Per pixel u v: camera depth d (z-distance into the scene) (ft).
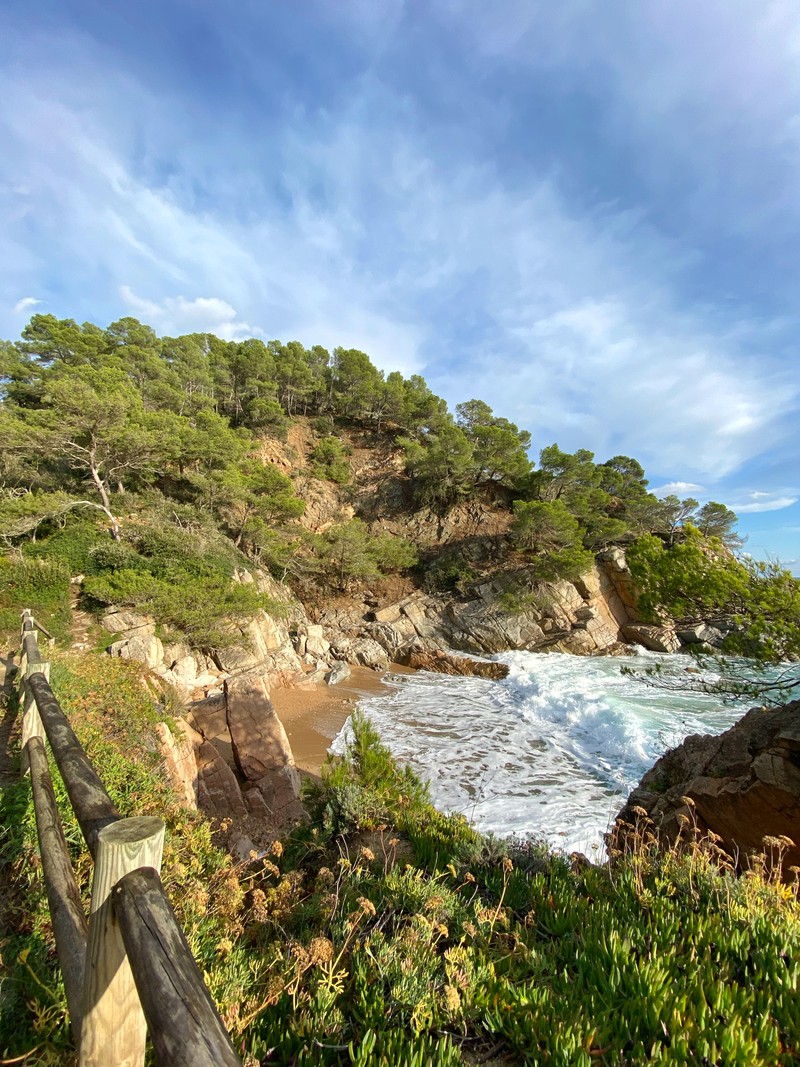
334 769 20.84
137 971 3.42
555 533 90.94
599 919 8.88
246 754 31.83
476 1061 6.08
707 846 14.24
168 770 22.29
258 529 85.25
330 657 77.15
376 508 120.16
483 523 110.32
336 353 159.22
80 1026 4.33
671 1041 5.92
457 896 10.43
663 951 7.81
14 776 14.40
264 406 121.80
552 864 11.97
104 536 58.08
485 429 111.34
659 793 23.39
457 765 39.81
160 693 34.19
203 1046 3.02
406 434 141.59
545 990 6.88
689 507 109.19
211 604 52.49
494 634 84.12
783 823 16.48
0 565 46.83
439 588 96.99
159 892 4.01
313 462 128.47
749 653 22.29
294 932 9.38
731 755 19.77
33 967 6.84
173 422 74.28
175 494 86.99
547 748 44.21
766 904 9.48
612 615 88.33
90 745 17.62
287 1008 6.88
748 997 6.75
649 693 60.23
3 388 83.92
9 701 21.26
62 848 7.47
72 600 48.62
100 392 71.41
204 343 146.82
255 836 25.95
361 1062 5.57
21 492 62.44
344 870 11.72
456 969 7.18
